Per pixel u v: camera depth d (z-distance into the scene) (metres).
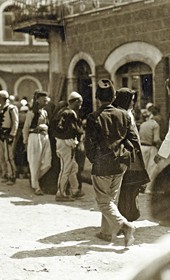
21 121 13.49
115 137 6.04
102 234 6.52
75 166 10.00
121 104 6.44
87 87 18.17
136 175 6.80
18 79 33.66
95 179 6.07
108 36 16.91
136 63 16.33
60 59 19.08
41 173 10.84
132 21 16.02
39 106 10.88
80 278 4.99
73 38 18.36
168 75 15.11
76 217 8.23
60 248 6.12
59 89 18.89
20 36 33.41
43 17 18.55
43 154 10.78
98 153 6.01
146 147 10.33
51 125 10.82
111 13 16.69
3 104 12.07
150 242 6.27
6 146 12.15
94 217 8.20
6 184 12.18
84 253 5.84
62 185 9.83
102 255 5.75
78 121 9.76
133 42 16.06
